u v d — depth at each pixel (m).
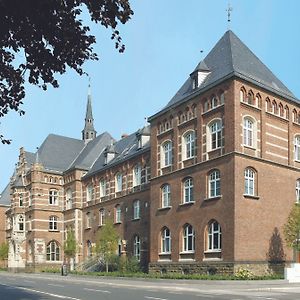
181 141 43.97
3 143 10.77
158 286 32.44
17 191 78.88
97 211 66.56
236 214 36.62
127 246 57.75
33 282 40.16
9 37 8.97
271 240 39.00
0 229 95.56
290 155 42.47
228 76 38.75
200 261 39.56
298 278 35.31
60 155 79.44
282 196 40.94
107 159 66.06
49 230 74.50
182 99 44.03
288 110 43.12
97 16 9.14
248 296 24.42
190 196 42.31
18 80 9.66
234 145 37.50
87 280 43.00
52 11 8.77
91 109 85.31
